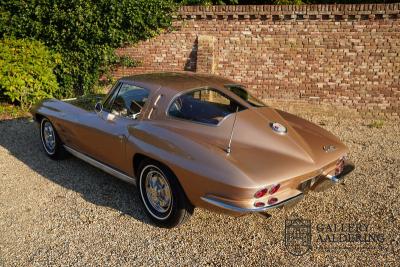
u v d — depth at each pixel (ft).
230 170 10.46
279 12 26.71
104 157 14.88
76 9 28.32
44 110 17.99
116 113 14.44
